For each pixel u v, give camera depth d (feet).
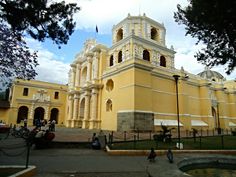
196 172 33.81
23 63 36.63
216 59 39.75
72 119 144.25
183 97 114.01
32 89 159.02
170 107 109.91
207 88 134.41
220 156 41.50
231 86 175.63
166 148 49.52
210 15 30.60
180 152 46.93
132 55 108.78
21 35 32.68
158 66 117.19
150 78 99.25
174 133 92.27
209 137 78.02
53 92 168.35
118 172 29.09
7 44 34.19
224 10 27.78
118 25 131.44
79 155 41.88
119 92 100.94
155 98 103.24
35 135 50.39
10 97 156.56
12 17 26.55
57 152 44.42
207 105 130.93
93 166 32.30
